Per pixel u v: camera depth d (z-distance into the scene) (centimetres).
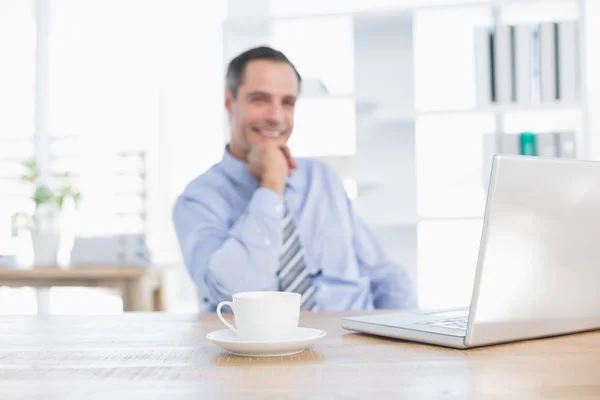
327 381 67
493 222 77
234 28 277
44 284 294
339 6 351
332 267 209
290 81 220
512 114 259
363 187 271
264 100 215
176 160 396
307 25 282
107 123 402
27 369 74
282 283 194
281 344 78
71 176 399
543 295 84
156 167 397
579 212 84
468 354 80
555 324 87
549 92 249
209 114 392
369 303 210
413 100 275
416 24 279
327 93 268
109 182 399
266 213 184
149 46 399
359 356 80
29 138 407
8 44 413
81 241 320
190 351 85
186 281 399
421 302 294
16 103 411
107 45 404
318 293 201
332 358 79
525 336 85
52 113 408
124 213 396
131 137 400
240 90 216
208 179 209
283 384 65
